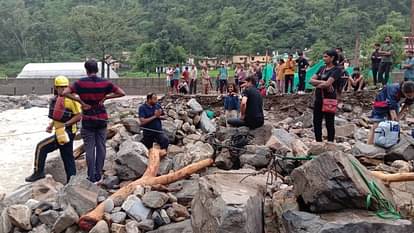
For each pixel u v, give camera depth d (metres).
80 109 9.13
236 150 9.09
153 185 8.06
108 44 62.22
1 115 21.31
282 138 10.10
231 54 61.50
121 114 16.23
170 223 7.25
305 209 6.30
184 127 13.21
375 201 6.06
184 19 70.62
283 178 7.81
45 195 8.52
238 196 6.24
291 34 62.72
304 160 8.03
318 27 62.09
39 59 65.56
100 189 8.15
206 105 18.27
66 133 9.17
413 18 32.78
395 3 65.38
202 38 65.88
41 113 21.72
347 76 18.58
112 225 7.12
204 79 26.19
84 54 62.81
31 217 7.58
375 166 8.52
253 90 10.30
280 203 6.57
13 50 68.00
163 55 55.53
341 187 6.04
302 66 19.28
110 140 11.97
